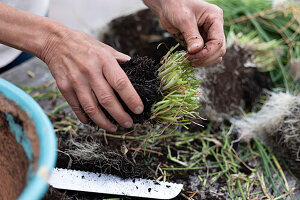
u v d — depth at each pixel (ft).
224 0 4.93
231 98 3.45
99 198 2.67
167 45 3.08
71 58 2.53
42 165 2.00
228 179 2.98
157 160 3.02
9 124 2.20
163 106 2.63
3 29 2.52
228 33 4.49
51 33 2.54
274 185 2.99
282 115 3.19
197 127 3.31
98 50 2.52
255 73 3.72
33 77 3.59
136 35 4.03
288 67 4.09
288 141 3.12
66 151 2.80
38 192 1.96
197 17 2.96
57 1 6.67
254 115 3.44
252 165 3.14
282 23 4.68
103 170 2.72
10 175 2.24
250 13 4.80
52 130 2.11
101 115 2.63
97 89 2.53
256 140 3.30
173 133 3.22
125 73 2.61
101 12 6.47
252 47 3.98
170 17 3.00
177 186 2.72
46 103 3.36
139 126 3.14
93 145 2.83
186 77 2.77
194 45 2.72
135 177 2.74
